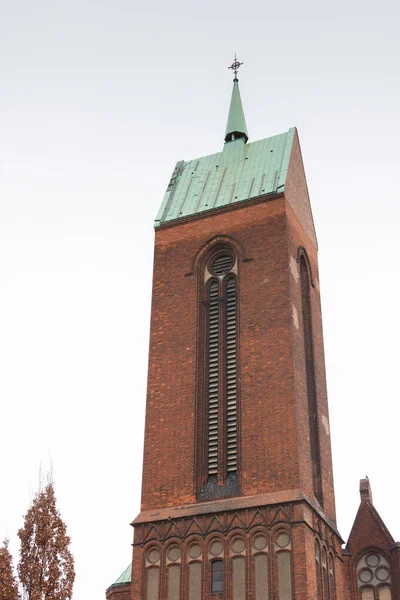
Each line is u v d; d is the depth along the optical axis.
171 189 65.25
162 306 58.66
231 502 49.69
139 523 51.22
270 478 49.59
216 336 56.56
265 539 47.66
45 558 45.84
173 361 56.16
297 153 65.38
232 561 47.88
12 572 45.31
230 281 58.12
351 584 52.59
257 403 52.06
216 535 48.91
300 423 51.38
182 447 52.97
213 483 51.62
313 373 57.56
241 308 55.72
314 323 60.12
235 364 54.91
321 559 49.25
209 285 58.72
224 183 63.12
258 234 58.22
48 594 45.00
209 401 54.50
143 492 52.59
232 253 58.91
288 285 55.31
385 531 53.53
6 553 45.47
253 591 46.59
